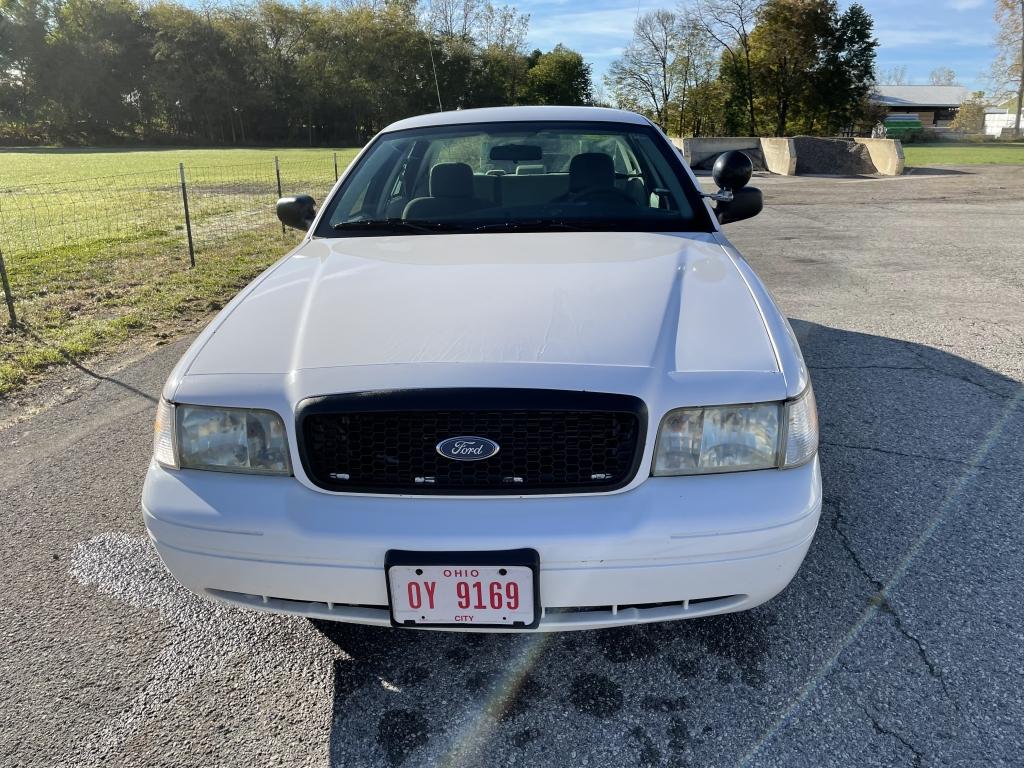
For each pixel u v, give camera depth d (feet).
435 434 5.57
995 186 50.52
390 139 10.93
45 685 6.65
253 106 204.23
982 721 5.95
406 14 196.03
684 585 5.57
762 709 6.19
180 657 7.02
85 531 9.16
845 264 24.18
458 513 5.50
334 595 5.70
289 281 7.55
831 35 157.99
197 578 5.92
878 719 6.02
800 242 28.58
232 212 38.83
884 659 6.67
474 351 5.82
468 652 7.05
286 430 5.71
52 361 15.33
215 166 82.74
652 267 7.43
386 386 5.56
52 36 197.16
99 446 11.48
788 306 18.97
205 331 6.81
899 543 8.42
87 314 18.98
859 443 10.97
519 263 7.62
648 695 6.41
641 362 5.74
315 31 205.05
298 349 6.11
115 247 28.19
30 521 9.37
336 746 5.96
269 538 5.62
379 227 9.34
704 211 9.46
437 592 5.52
